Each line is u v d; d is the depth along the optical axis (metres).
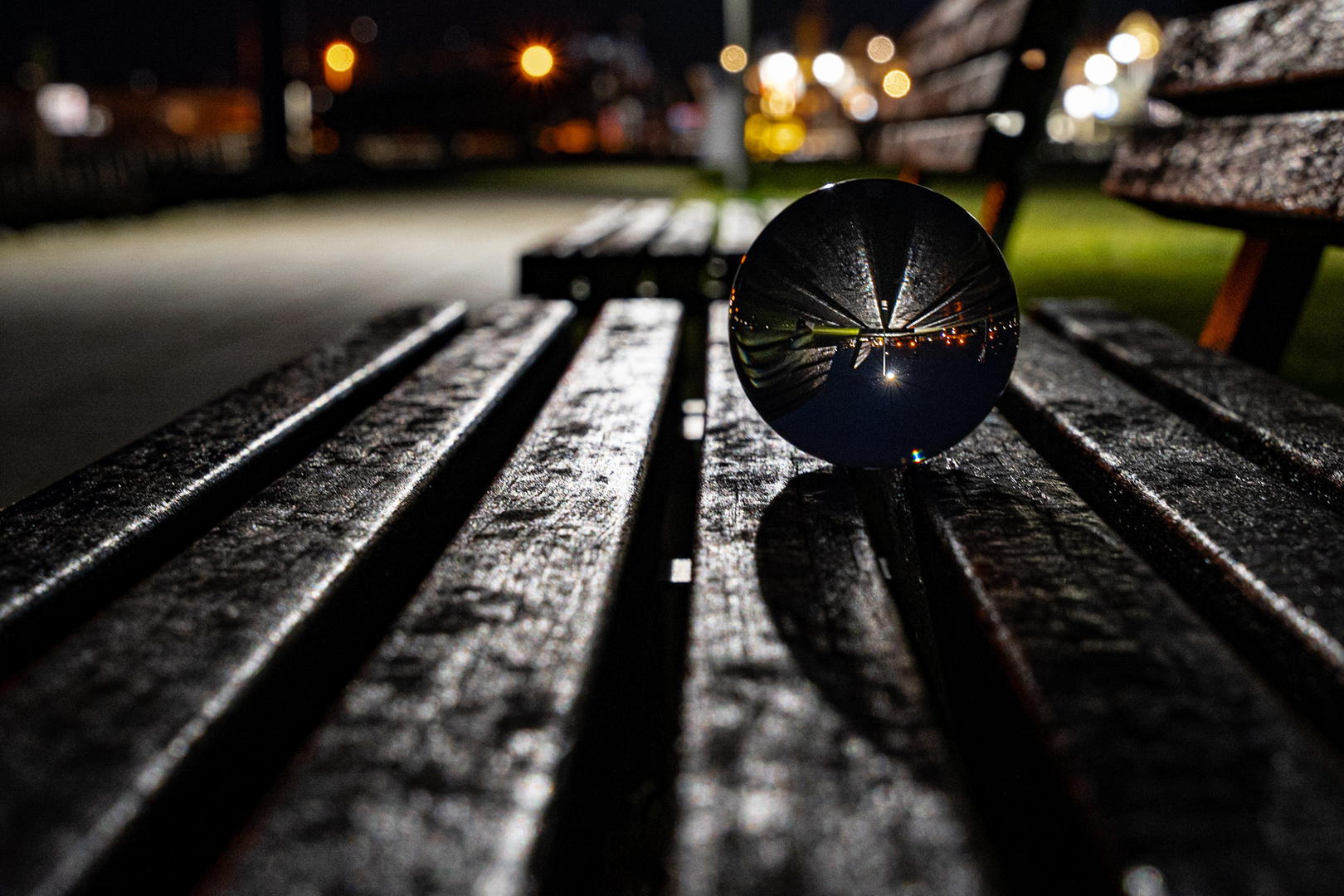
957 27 1.07
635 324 0.62
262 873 0.22
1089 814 0.23
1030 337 0.56
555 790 0.24
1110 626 0.28
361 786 0.24
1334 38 0.43
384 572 0.34
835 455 0.38
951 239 0.36
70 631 0.31
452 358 0.53
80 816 0.23
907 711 0.26
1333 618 0.28
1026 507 0.34
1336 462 0.37
